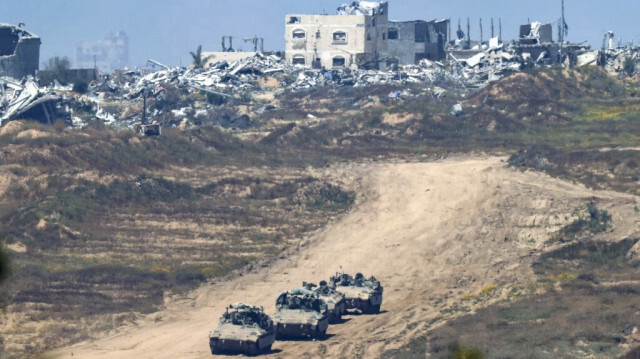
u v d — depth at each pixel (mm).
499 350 158625
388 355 162750
